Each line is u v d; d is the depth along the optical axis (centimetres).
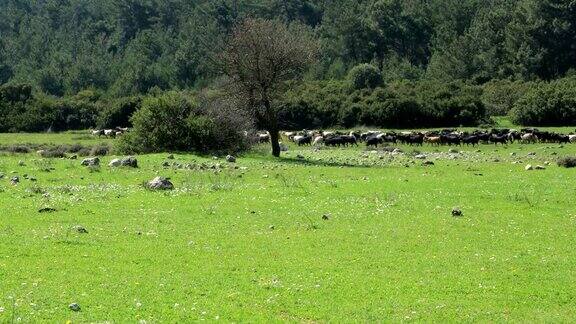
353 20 19150
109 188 3161
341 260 1869
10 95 13350
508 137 7756
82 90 17338
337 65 17362
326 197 2945
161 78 18375
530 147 6912
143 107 5612
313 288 1605
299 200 2858
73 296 1495
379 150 6900
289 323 1365
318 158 5581
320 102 12344
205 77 17750
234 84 5684
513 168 4272
